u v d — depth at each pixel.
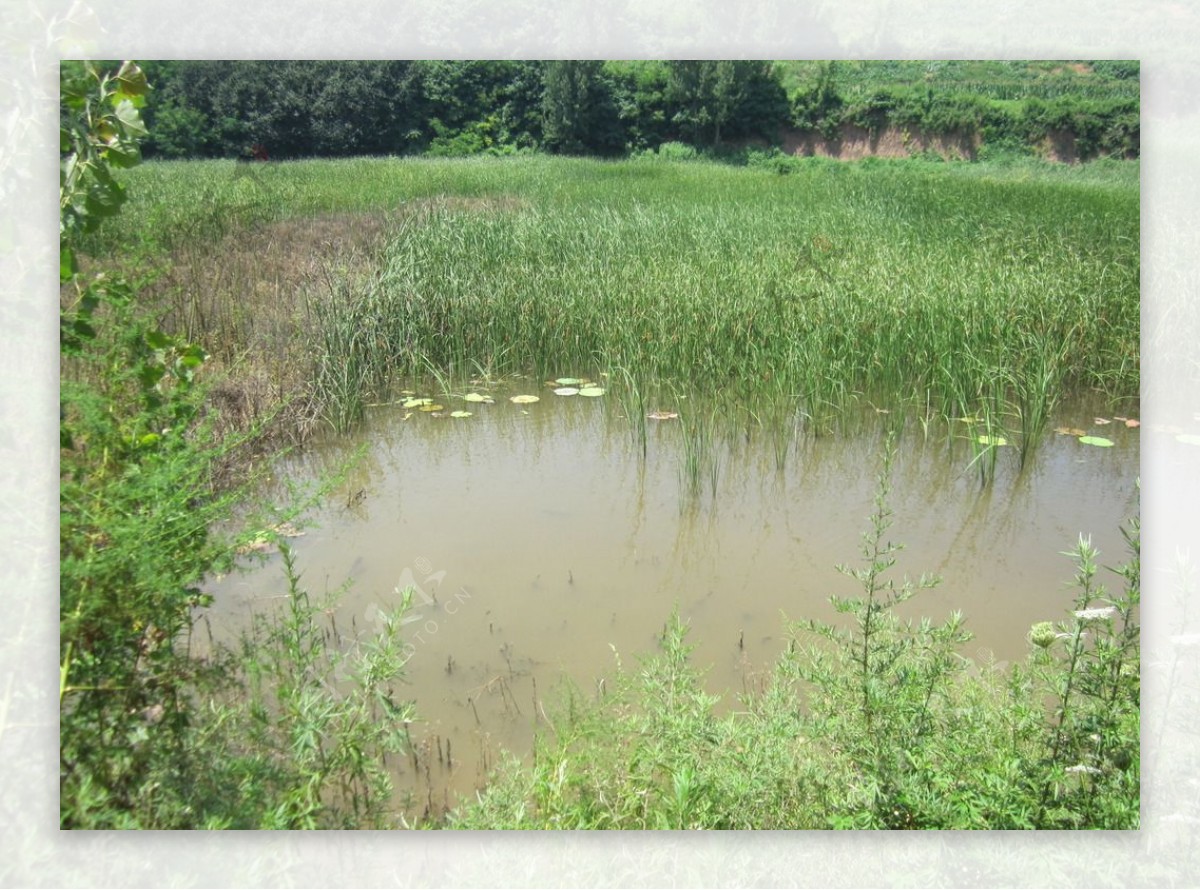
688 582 3.86
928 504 4.63
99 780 2.04
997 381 5.54
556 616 3.58
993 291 6.22
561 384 6.63
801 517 4.52
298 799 2.02
